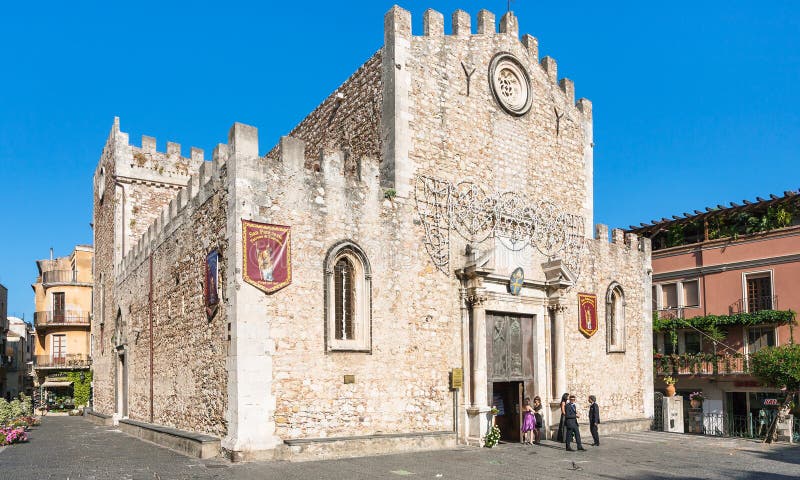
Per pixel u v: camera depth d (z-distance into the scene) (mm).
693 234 42781
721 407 39031
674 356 40906
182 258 25531
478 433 24000
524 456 21844
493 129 27297
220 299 20781
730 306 39469
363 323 22250
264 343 19766
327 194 21875
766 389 36844
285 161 21094
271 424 19594
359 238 22484
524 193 28266
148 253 31578
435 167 25047
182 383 24625
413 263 23859
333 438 20547
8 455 21578
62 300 66250
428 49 25531
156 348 29156
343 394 21281
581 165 31469
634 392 32906
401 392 22812
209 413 21391
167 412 26672
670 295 43000
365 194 22875
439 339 24219
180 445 21922
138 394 32594
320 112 29219
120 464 18750
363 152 25594
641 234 45406
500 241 26766
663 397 35188
